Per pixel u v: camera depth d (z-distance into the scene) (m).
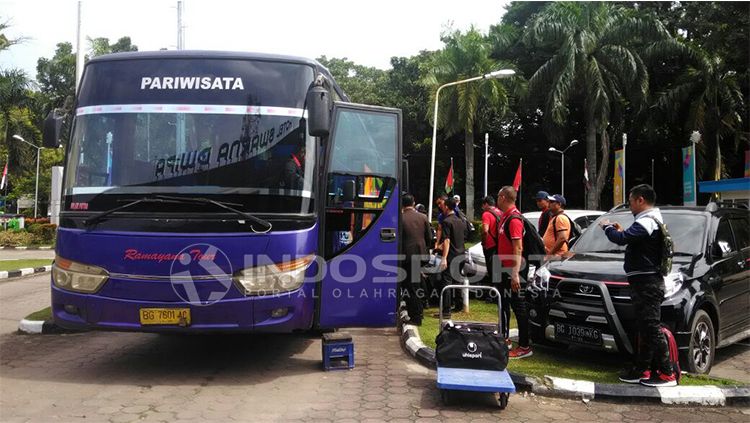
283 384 5.39
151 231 5.05
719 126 28.98
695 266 6.18
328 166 5.82
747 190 22.47
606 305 5.55
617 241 5.19
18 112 29.64
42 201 45.84
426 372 5.92
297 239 5.26
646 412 4.83
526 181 47.06
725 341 6.52
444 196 9.35
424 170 44.75
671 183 40.66
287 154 5.37
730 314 6.62
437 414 4.65
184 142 5.27
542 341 6.46
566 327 5.98
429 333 7.36
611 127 32.22
